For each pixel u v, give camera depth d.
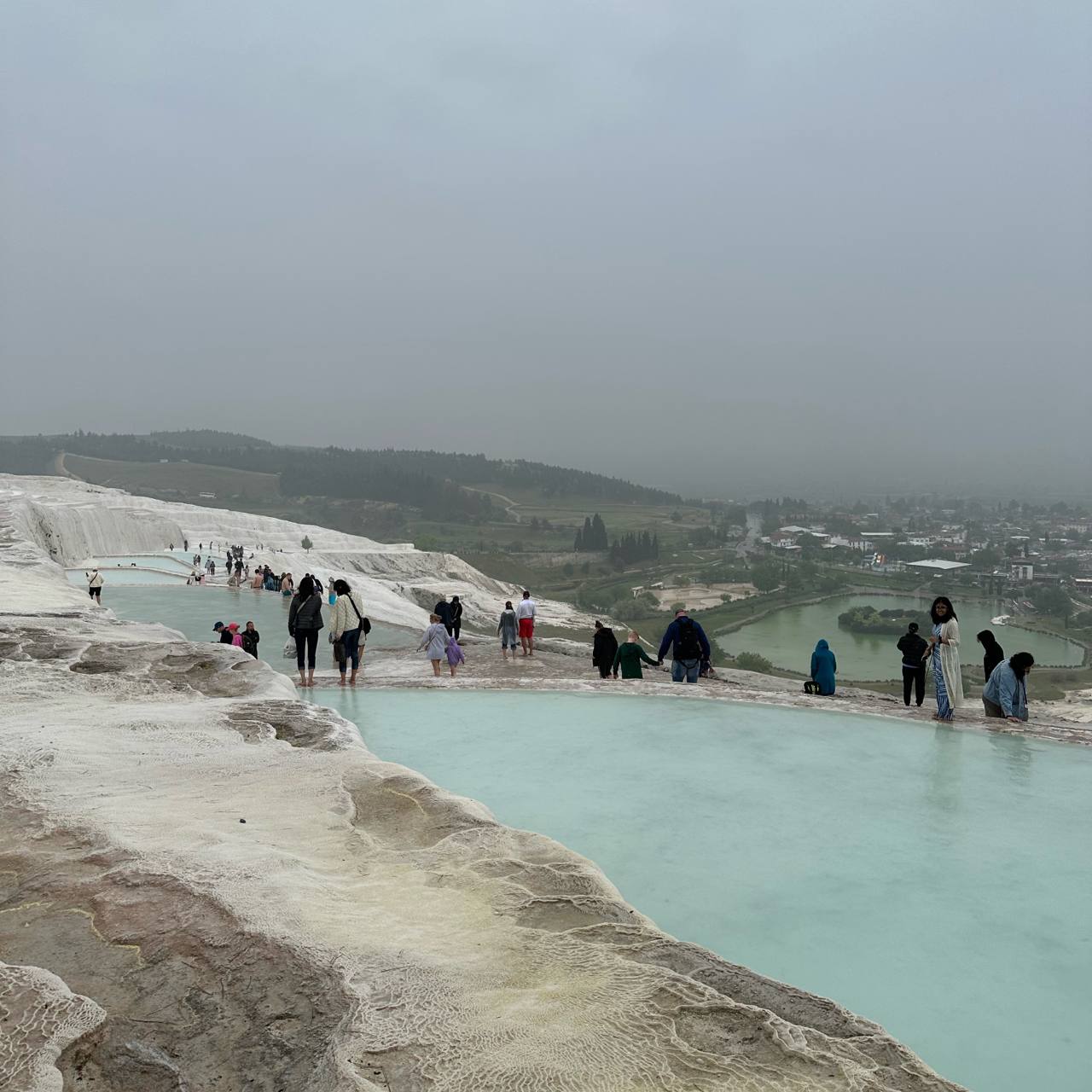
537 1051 2.69
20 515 44.19
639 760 7.71
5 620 12.66
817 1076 2.63
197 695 8.59
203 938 3.38
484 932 3.58
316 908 3.72
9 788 5.25
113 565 53.12
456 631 20.48
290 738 6.88
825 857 5.43
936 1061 3.37
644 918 3.83
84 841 4.41
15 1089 2.42
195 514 91.62
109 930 3.46
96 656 10.00
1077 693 55.00
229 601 32.81
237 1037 2.78
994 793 6.80
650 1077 2.59
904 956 4.18
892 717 9.48
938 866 5.30
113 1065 2.64
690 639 13.47
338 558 92.00
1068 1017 3.70
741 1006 3.00
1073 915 4.64
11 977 3.05
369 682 12.08
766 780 7.09
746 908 4.68
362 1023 2.80
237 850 4.36
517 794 6.67
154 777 5.67
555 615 101.62
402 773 5.80
